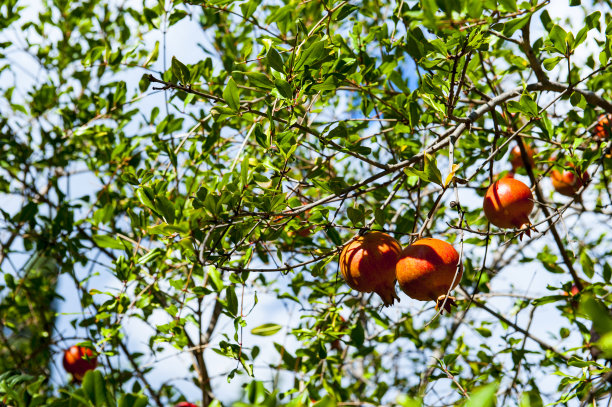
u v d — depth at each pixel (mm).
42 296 4270
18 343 4930
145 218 3086
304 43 2525
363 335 3240
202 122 3176
